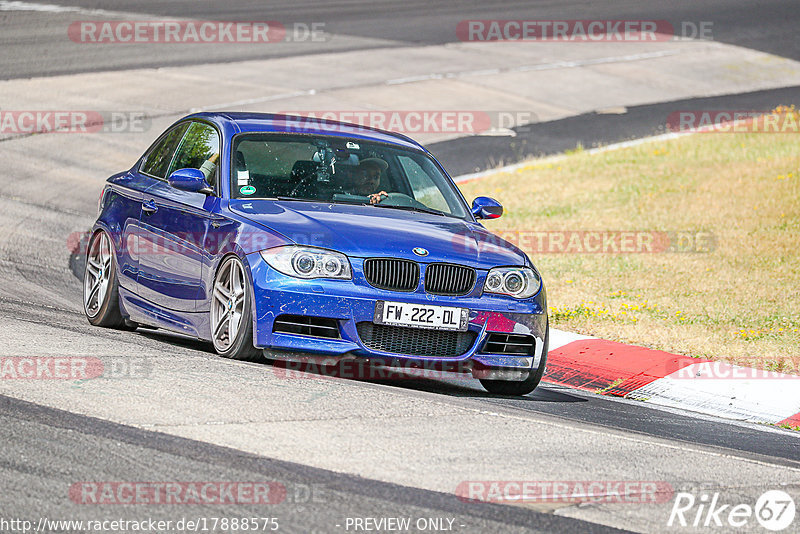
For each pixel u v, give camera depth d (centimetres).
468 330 1953
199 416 1538
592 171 5209
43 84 6209
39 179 4534
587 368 2520
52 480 1243
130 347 2020
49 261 3262
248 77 6806
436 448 1494
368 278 1905
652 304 3102
